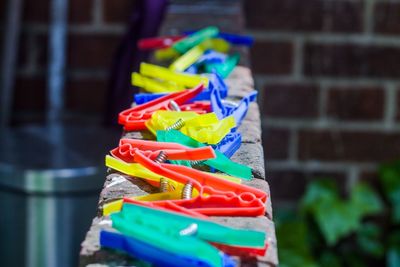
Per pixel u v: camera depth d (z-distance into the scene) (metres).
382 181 2.40
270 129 2.39
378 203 2.37
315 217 2.35
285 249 2.32
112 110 2.01
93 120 2.37
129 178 0.88
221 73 1.29
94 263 0.69
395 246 2.41
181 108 1.05
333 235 2.33
